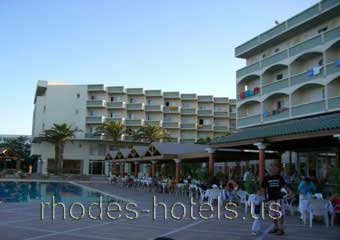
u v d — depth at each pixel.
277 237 11.34
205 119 83.81
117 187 39.97
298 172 31.97
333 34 31.95
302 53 34.97
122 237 11.14
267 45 41.19
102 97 76.81
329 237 11.40
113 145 74.25
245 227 13.20
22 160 72.56
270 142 21.12
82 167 72.38
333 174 15.35
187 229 12.70
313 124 19.64
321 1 33.34
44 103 75.50
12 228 12.45
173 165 47.78
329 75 32.09
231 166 46.62
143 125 77.62
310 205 13.80
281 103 39.22
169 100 82.75
